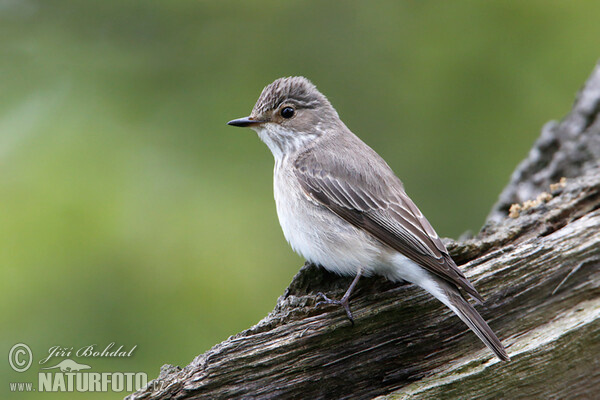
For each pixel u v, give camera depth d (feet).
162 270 37.01
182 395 23.58
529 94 46.44
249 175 42.29
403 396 23.88
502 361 23.67
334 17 49.14
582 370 23.82
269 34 48.34
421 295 25.07
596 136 36.27
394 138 47.34
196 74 46.44
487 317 25.03
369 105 47.80
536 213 28.14
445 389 23.67
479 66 47.21
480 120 46.80
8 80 43.47
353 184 28.76
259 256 38.47
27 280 35.73
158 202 39.11
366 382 24.41
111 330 35.58
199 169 41.75
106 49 46.29
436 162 46.80
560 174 36.14
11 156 39.45
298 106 31.76
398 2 49.06
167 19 47.52
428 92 47.47
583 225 26.27
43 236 36.42
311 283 27.94
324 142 31.19
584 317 24.27
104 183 38.93
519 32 47.47
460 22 48.16
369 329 24.48
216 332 36.01
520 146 46.11
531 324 25.00
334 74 48.16
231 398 23.73
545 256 25.45
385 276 26.91
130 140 41.65
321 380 24.18
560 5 46.98
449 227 45.91
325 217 28.63
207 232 38.60
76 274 36.24
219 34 48.01
